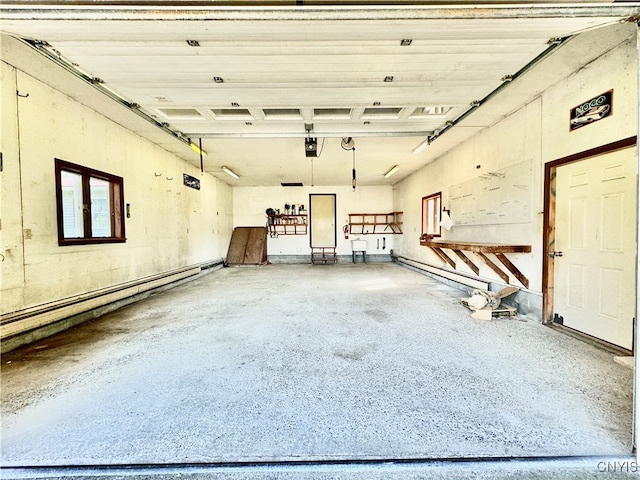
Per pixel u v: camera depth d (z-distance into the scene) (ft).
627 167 8.58
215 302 15.38
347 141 17.92
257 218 35.37
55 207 11.07
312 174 28.63
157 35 7.36
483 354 8.60
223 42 7.89
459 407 6.05
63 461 4.75
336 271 27.17
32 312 9.84
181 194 22.16
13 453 4.91
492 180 15.11
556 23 6.61
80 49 8.25
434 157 22.12
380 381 7.13
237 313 13.24
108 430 5.45
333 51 8.47
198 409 6.08
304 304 14.73
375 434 5.29
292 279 22.71
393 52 8.55
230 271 27.81
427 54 8.68
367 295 16.70
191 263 23.80
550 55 8.90
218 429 5.46
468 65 9.44
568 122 10.36
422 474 4.48
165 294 17.51
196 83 10.46
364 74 9.91
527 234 12.59
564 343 9.36
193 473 4.51
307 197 35.17
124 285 14.84
